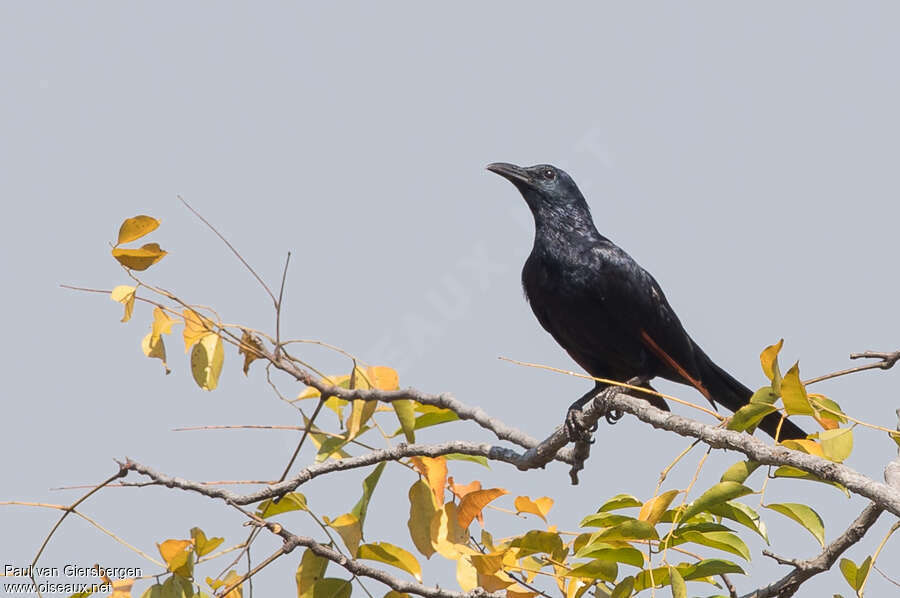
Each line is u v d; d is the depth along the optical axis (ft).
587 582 26.05
